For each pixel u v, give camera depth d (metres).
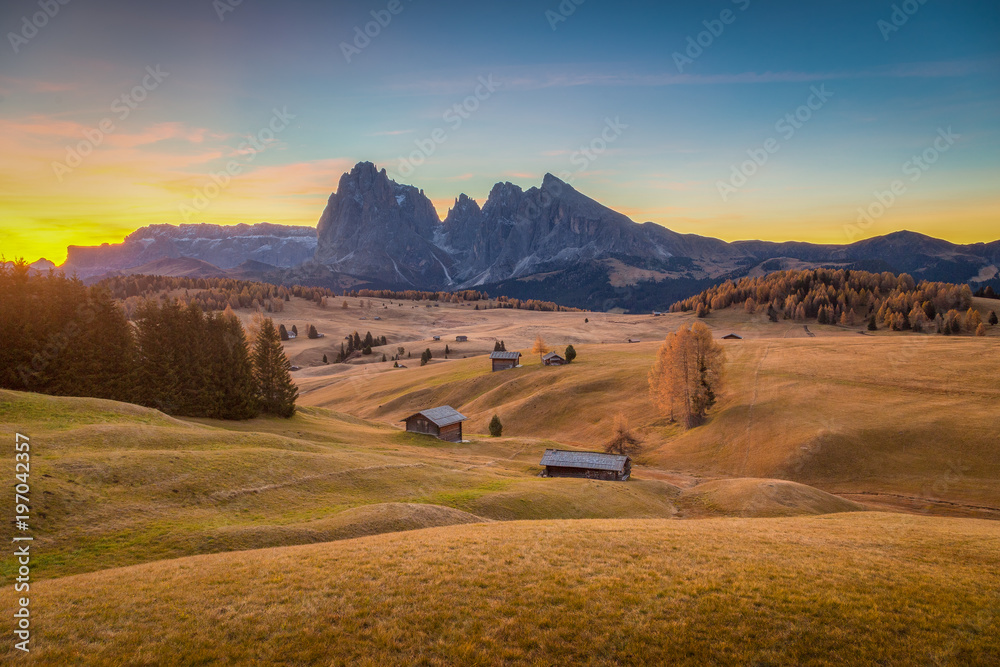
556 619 17.50
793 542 26.61
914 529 31.27
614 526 31.81
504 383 133.88
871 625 16.91
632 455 86.69
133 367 69.00
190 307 76.94
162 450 43.16
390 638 16.31
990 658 15.12
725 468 75.75
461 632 16.70
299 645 15.98
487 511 44.62
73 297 66.19
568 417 109.06
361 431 82.94
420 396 140.12
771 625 17.08
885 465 66.81
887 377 92.06
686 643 16.19
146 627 16.89
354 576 21.11
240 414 76.44
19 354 60.75
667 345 99.62
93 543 27.97
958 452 65.56
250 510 36.53
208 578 21.17
